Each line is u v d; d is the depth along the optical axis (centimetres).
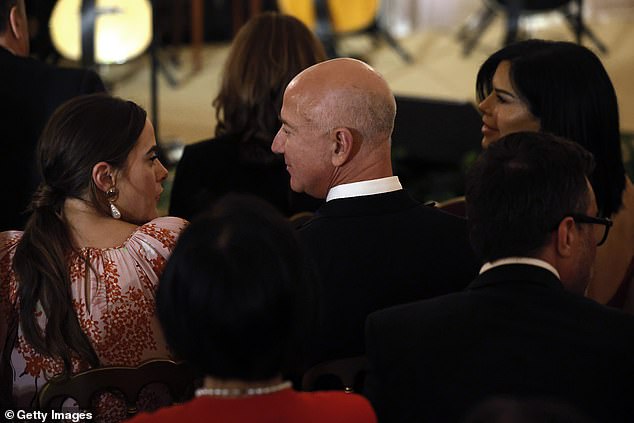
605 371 246
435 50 1416
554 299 256
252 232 221
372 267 332
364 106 339
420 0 1526
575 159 271
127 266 327
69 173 330
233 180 455
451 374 252
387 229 336
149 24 1020
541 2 1253
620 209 403
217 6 1436
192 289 215
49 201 331
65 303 317
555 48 397
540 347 249
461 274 337
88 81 456
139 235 332
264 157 452
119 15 1007
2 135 448
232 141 456
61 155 330
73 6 1038
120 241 331
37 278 316
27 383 328
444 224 342
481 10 1495
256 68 451
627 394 246
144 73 1326
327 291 330
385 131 344
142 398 329
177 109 1184
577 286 282
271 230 223
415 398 256
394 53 1410
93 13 817
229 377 218
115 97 348
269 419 218
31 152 450
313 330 238
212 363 215
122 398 325
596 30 1424
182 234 225
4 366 327
